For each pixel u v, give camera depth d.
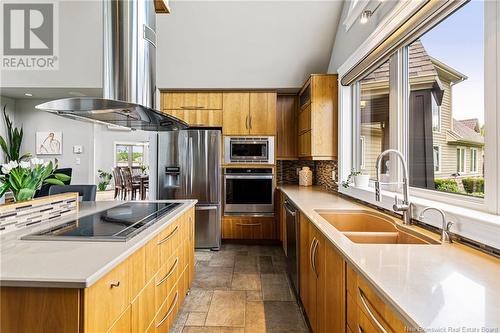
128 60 1.98
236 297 2.53
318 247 1.72
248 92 4.04
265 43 3.59
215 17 3.37
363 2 2.47
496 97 1.20
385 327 0.88
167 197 3.88
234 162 4.02
